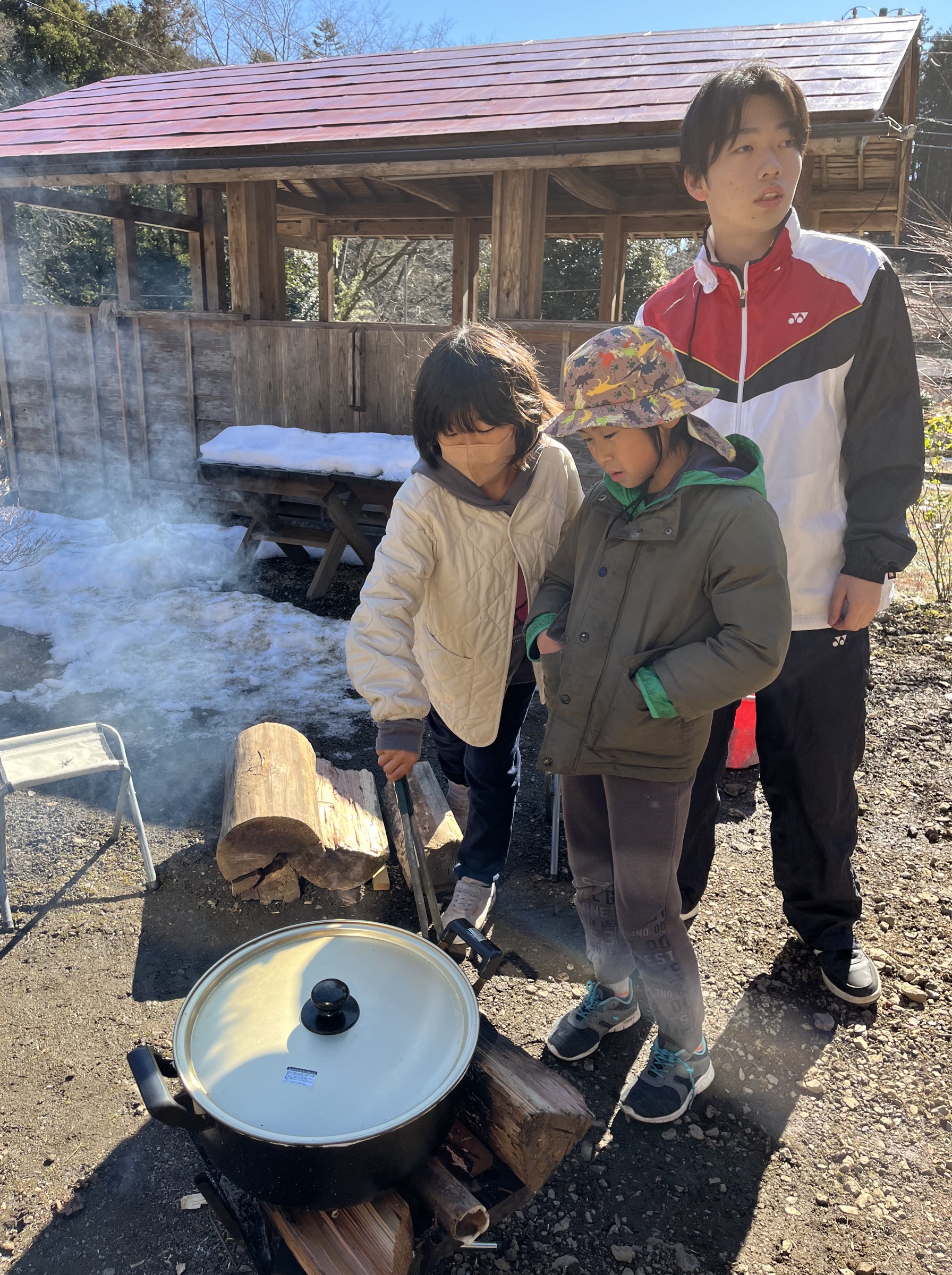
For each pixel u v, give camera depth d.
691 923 2.76
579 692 1.83
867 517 2.13
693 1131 2.11
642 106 5.61
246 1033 1.53
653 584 1.74
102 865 3.16
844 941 2.48
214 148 6.45
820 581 2.21
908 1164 2.02
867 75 5.34
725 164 2.02
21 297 8.31
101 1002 2.51
